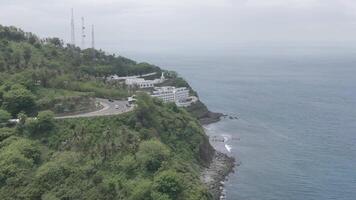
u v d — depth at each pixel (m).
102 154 176.88
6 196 152.38
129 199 155.38
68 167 161.50
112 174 169.50
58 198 150.25
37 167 166.62
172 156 195.88
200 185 183.00
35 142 177.88
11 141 176.12
